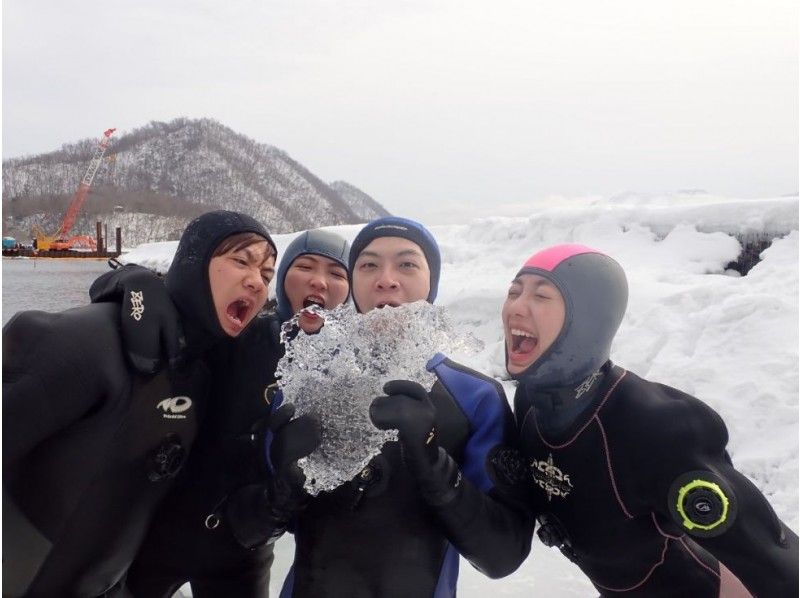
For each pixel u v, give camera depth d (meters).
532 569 2.95
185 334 1.92
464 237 10.29
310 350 1.61
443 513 1.61
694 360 4.18
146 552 2.22
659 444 1.62
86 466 1.72
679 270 6.35
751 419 3.56
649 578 1.79
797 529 2.75
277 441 1.60
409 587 1.73
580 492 1.78
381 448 1.80
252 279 1.91
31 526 1.69
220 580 2.32
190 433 1.99
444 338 1.59
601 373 1.82
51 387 1.57
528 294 1.74
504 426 1.91
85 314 1.74
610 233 7.64
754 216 6.49
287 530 1.99
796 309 4.25
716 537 1.50
